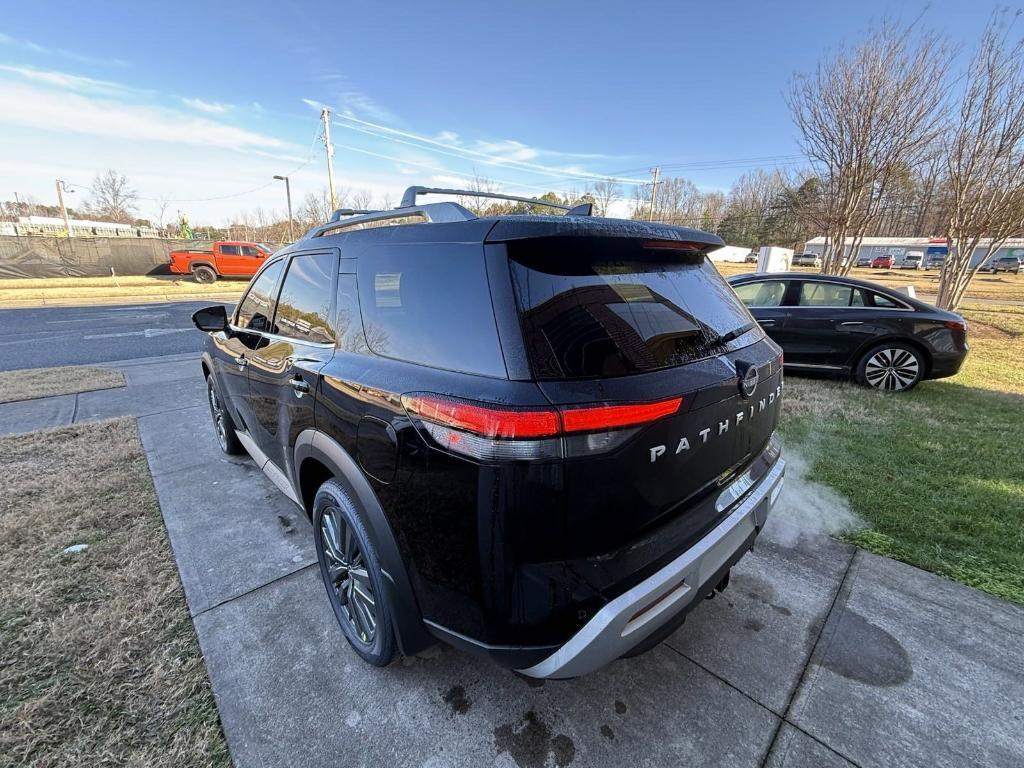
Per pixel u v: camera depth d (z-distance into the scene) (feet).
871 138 29.53
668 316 5.35
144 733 5.42
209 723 5.55
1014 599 7.53
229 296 59.21
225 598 7.60
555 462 4.11
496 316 4.54
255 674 6.23
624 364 4.59
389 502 5.19
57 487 11.04
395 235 5.83
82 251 74.74
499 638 4.53
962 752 5.27
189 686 6.02
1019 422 14.96
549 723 5.62
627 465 4.39
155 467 12.19
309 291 7.48
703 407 5.06
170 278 77.97
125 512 10.02
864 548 8.85
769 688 6.07
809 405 16.65
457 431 4.41
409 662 6.46
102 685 5.99
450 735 5.48
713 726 5.58
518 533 4.22
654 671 6.31
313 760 5.19
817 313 19.26
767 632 6.95
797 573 8.20
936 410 16.15
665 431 4.63
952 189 28.91
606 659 4.56
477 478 4.29
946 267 30.04
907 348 18.15
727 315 6.48
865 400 17.30
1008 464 11.98
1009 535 9.12
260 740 5.38
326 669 6.33
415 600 5.19
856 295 19.01
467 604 4.64
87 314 44.11
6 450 13.05
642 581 4.64
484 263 4.75
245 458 12.80
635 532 4.64
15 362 25.18
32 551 8.66
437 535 4.72
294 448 7.27
